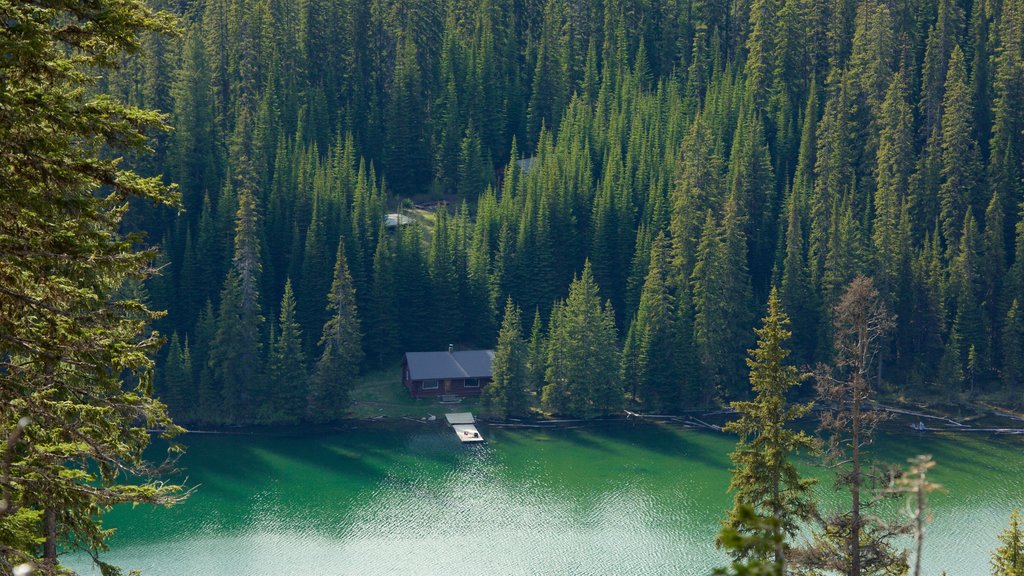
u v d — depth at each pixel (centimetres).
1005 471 9219
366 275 12681
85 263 1884
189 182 13362
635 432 10462
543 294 12688
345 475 9162
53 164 1838
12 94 1777
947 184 13588
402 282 12325
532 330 11644
